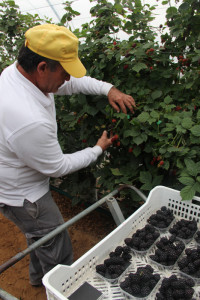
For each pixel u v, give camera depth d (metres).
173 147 1.62
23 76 1.28
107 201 1.52
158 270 1.24
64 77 1.31
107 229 2.72
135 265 1.26
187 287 1.09
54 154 1.35
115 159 2.19
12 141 1.26
